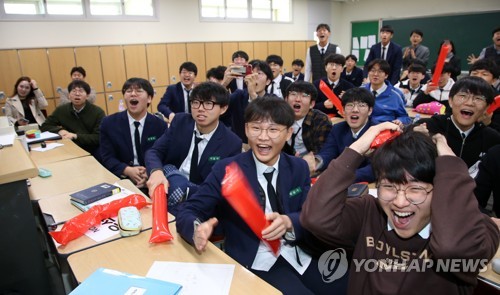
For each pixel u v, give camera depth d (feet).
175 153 6.98
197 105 6.45
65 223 4.63
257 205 3.43
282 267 4.49
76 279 3.56
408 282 3.08
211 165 6.65
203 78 23.24
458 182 2.75
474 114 6.33
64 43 18.92
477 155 6.68
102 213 4.75
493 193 5.77
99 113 11.57
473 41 22.97
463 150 6.78
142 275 3.56
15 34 17.62
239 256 4.45
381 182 3.02
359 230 3.50
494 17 21.86
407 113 11.50
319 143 8.34
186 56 22.34
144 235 4.41
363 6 28.89
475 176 6.03
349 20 30.01
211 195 4.45
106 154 8.52
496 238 2.91
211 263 3.76
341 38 30.81
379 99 11.09
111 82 20.13
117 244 4.21
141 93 8.20
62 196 5.77
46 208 5.29
